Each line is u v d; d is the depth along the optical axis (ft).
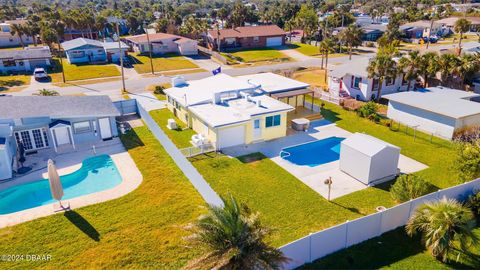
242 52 275.39
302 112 127.95
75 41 247.09
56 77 197.67
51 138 102.53
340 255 57.41
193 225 44.86
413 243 60.54
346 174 85.40
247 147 102.17
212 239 43.39
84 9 470.39
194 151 97.30
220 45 283.18
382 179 81.87
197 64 233.55
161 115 132.98
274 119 106.52
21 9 586.86
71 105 110.73
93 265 56.70
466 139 103.86
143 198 76.28
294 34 346.33
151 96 160.45
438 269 54.80
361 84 143.74
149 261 57.52
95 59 235.61
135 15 410.72
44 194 79.97
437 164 89.81
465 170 76.02
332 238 56.80
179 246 60.80
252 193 77.10
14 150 96.07
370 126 117.50
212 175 85.40
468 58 134.72
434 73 134.72
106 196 77.25
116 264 56.90
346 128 116.26
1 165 84.43
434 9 509.76
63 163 94.17
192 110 109.09
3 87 177.06
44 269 55.77
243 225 44.70
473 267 55.21
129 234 64.23
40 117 98.27
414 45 293.84
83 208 72.59
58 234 64.44
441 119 106.32
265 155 96.73
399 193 71.56
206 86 130.41
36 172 89.40
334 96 151.53
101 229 65.77
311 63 234.79
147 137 112.06
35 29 276.41
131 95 162.71
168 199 75.72
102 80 192.34
